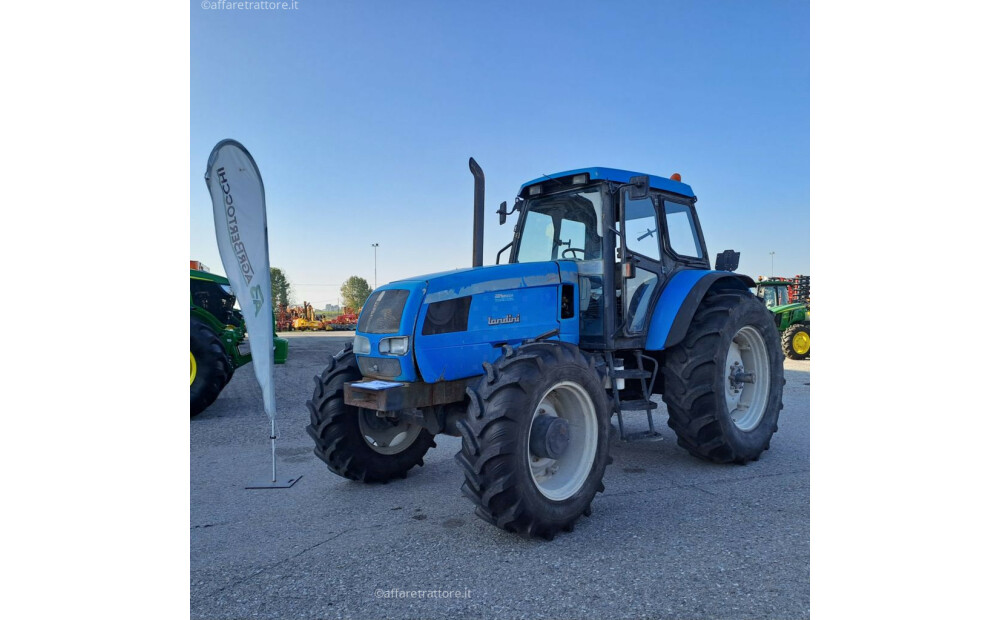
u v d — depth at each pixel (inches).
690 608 97.5
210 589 107.6
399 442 180.2
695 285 181.2
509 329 152.6
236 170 170.2
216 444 225.6
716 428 174.1
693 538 126.6
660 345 173.8
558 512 128.0
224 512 149.9
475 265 175.5
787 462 189.2
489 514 124.4
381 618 96.8
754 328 191.3
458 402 150.4
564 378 133.7
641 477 172.9
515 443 122.6
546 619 95.4
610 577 109.2
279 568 115.8
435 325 140.3
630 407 167.5
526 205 192.4
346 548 125.4
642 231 183.3
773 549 120.1
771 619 94.0
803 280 532.4
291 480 177.2
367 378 149.8
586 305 173.6
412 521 141.7
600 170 168.7
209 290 382.9
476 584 107.7
